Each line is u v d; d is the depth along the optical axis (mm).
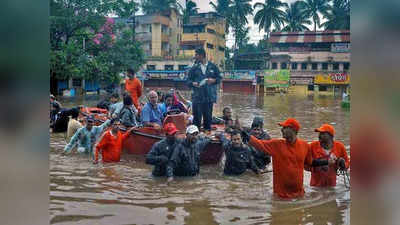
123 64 30031
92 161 7430
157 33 49688
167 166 6113
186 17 53625
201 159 7238
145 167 6992
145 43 50219
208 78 8547
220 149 7246
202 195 5215
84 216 4227
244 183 5938
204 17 52188
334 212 4531
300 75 48750
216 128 9242
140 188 5535
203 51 8617
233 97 37094
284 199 5070
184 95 37750
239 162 6473
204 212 4473
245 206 4742
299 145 5250
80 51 26734
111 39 29609
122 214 4332
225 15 55844
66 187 5480
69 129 9609
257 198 5102
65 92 30641
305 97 38594
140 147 7926
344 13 50875
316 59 48375
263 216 4359
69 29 26297
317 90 47719
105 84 34906
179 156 6215
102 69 27812
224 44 56250
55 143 9312
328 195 5250
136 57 31719
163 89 48344
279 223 4137
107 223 4008
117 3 27406
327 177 5680
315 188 5617
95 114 10773
